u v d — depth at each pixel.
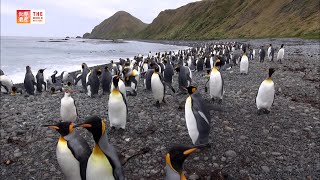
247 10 91.06
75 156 4.49
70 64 36.22
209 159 5.97
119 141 7.02
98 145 3.93
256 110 9.09
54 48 85.00
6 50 70.06
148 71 13.79
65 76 21.19
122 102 7.24
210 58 22.12
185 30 127.81
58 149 4.53
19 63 36.47
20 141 7.29
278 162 5.79
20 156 6.48
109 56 52.97
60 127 4.51
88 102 11.45
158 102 10.10
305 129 7.32
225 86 13.21
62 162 4.53
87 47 93.06
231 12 104.94
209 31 101.75
